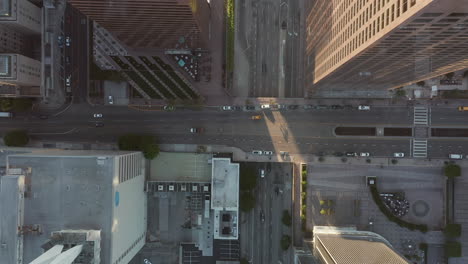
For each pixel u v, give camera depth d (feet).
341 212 457.27
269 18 458.91
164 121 454.81
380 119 455.63
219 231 422.82
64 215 324.80
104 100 451.94
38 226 322.96
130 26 377.50
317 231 431.84
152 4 314.55
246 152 455.22
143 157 429.79
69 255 265.75
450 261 457.27
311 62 430.20
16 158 325.42
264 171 456.86
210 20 452.76
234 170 414.41
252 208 451.53
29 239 323.78
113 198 325.62
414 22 203.92
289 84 461.78
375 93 453.99
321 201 450.71
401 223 449.48
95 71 442.91
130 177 376.89
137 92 451.94
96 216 324.60
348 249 372.99
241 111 454.81
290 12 458.50
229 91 453.17
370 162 456.04
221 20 453.99
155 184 428.15
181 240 440.45
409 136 455.63
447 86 447.01
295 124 456.04
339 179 457.27
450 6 177.78
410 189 456.45
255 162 456.86
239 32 458.09
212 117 455.22
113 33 405.39
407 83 413.18
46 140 453.58
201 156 448.65
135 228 395.14
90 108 452.35
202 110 455.22
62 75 447.83
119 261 342.44
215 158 414.62
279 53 460.55
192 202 433.89
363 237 417.28
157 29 387.34
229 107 452.35
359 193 457.27
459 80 445.78
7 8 370.94
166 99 448.24
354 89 451.94
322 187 457.68
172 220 440.45
